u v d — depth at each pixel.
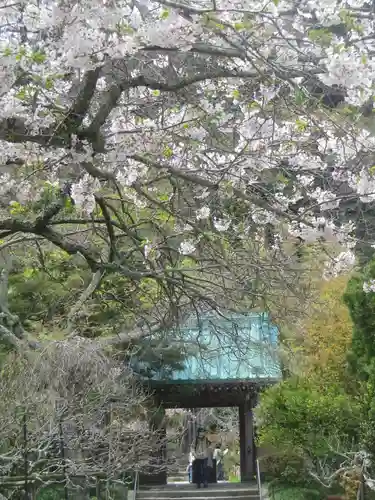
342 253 6.00
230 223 6.30
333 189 6.06
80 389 9.34
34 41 4.40
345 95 4.76
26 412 7.77
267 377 16.48
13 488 8.81
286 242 6.60
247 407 18.66
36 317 13.52
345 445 11.88
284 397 12.26
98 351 10.32
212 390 17.47
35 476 8.26
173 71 5.59
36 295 13.16
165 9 4.09
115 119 5.69
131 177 5.57
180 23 4.15
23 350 9.64
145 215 6.62
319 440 11.86
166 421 17.80
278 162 5.80
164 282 7.05
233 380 16.62
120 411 11.59
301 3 4.38
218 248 6.35
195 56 5.36
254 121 5.50
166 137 5.71
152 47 4.38
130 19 4.18
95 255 6.08
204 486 18.47
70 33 4.01
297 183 5.95
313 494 14.90
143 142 5.36
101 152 5.22
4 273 11.14
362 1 4.29
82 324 11.85
